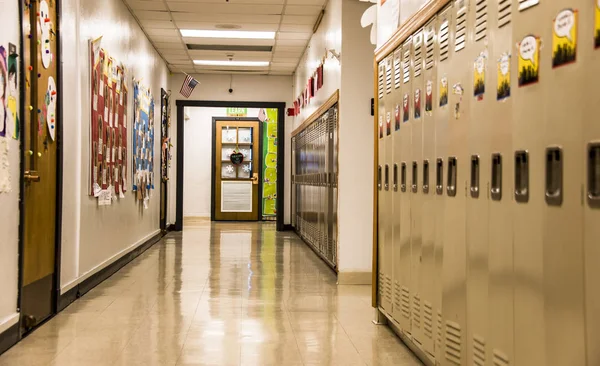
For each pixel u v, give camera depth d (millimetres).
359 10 6551
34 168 4297
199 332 4320
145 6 7977
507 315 2312
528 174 2125
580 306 1794
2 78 3596
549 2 1968
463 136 2797
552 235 1956
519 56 2189
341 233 6539
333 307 5266
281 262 8148
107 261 6680
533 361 2092
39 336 4172
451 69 2963
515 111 2229
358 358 3717
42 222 4551
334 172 7000
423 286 3451
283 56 11328
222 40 10047
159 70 11180
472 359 2697
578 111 1797
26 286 4211
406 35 3828
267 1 7836
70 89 5273
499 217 2383
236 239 11312
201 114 17297
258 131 16391
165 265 7766
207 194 17406
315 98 9008
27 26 4152
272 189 16406
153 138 10305
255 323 4621
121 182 7398
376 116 4777
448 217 3014
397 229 4070
